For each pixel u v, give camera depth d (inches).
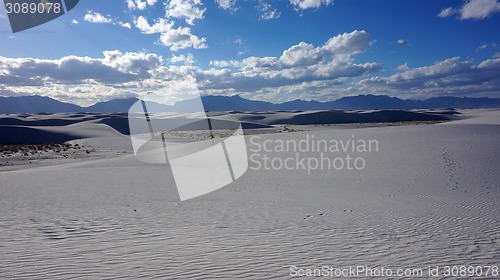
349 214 421.1
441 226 367.9
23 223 370.3
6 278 223.8
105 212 428.1
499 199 511.2
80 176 750.5
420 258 270.2
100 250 282.5
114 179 708.0
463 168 783.1
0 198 515.2
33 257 263.9
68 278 225.0
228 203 487.8
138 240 311.7
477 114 6082.7
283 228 357.1
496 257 273.9
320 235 331.6
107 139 2145.7
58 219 389.7
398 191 572.4
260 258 267.1
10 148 1683.1
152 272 237.0
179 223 376.2
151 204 479.5
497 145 1077.1
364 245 301.6
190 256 269.9
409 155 960.9
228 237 323.0
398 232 344.2
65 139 2632.9
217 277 230.4
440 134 1374.3
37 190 584.1
